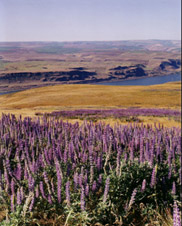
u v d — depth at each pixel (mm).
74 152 5496
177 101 84188
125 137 6930
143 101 82625
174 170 5598
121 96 92375
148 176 5137
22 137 7188
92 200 4211
